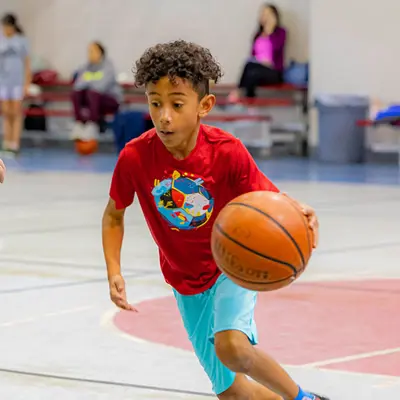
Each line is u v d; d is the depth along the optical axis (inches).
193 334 207.3
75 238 510.9
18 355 274.5
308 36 1138.7
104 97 1154.7
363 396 233.1
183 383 245.6
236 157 198.1
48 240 503.5
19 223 573.0
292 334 297.1
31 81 1259.2
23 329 305.9
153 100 189.5
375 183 813.9
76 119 1173.1
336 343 286.0
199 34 1211.2
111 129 1240.8
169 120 187.2
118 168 205.9
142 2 1249.4
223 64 1195.9
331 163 1047.0
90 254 457.4
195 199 200.7
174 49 188.7
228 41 1190.9
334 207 640.4
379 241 491.8
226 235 175.3
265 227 173.5
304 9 1137.4
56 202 682.8
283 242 173.3
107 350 279.6
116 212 211.2
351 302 344.8
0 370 259.0
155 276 396.8
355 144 1045.2
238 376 199.3
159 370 258.4
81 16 1295.5
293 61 1132.5
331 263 426.0
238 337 182.9
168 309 333.7
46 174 915.4
